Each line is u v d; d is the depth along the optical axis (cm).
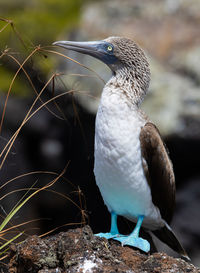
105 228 2047
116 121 1004
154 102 2023
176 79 2091
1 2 2408
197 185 2097
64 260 909
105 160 1012
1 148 2077
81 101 1903
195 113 1986
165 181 1089
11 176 2109
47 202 2214
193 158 2073
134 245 1016
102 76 2019
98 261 905
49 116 2375
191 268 918
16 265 950
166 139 1981
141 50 1081
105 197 1068
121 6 2373
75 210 2186
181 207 2070
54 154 2331
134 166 1012
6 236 1562
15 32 1114
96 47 1085
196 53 2141
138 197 1038
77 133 2112
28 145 2392
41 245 935
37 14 2348
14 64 1716
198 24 2273
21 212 2067
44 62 1170
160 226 1141
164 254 946
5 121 2323
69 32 2291
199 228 1997
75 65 2067
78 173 2216
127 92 1055
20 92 2056
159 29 2252
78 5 2484
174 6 2367
